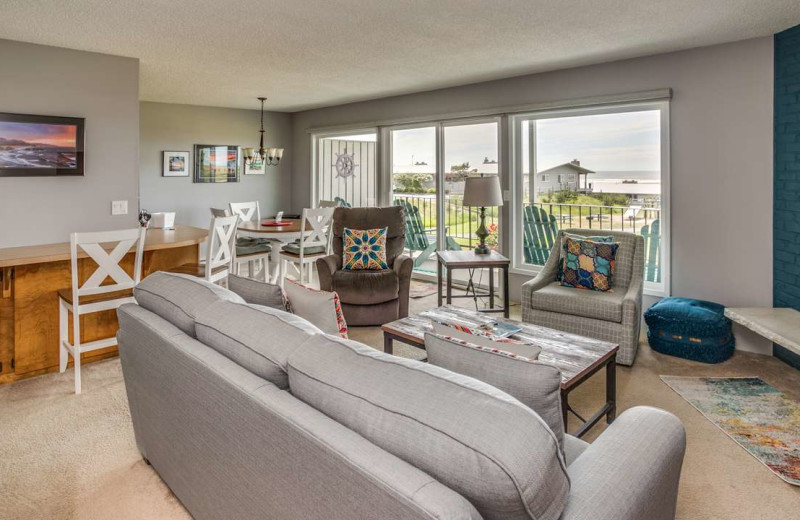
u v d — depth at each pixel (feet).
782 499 6.28
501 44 12.17
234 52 13.00
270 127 24.48
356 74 15.62
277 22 10.57
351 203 24.03
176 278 6.63
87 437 7.70
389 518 2.85
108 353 11.08
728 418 8.39
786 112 11.02
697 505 6.16
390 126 20.03
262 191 24.57
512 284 16.85
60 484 6.52
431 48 12.55
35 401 8.91
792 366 10.75
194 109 22.15
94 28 11.00
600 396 9.32
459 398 3.14
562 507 3.07
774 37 11.25
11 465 6.93
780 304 11.39
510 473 2.68
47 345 10.19
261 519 4.19
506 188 16.58
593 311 11.10
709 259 12.53
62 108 12.62
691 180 12.67
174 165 21.77
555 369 3.64
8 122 11.82
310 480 3.48
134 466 6.95
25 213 12.34
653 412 4.59
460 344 4.23
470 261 13.61
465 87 17.37
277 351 4.43
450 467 2.85
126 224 13.88
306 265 21.81
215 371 4.62
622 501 3.36
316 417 3.63
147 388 6.20
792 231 10.97
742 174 11.89
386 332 8.84
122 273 9.80
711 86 12.23
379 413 3.29
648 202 13.91
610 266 12.12
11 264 9.11
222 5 9.59
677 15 10.09
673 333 11.35
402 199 20.51
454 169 18.49
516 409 2.98
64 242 12.91
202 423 4.97
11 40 11.84
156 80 16.60
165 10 9.87
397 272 13.75
